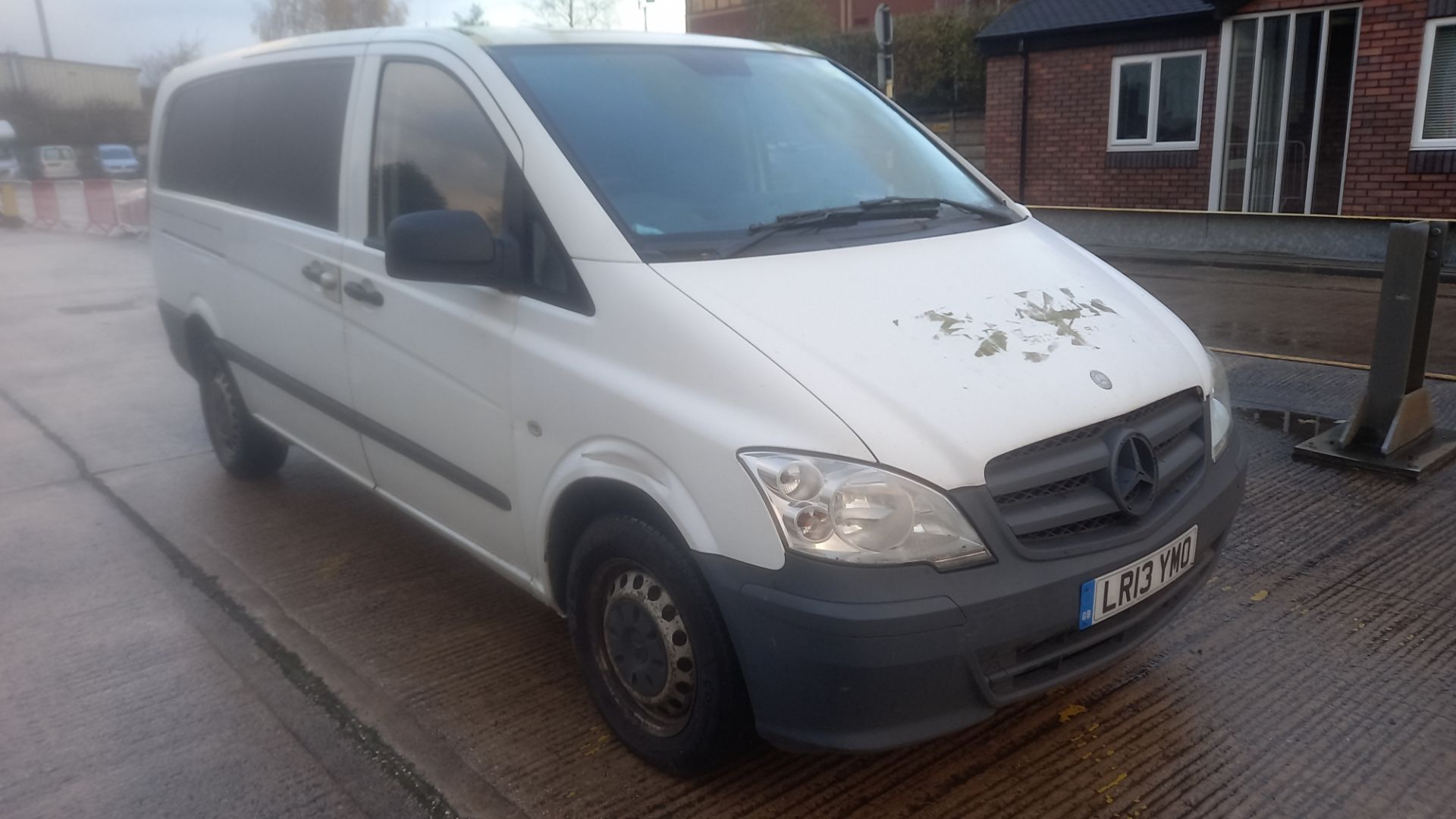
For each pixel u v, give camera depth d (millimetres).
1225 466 3174
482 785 3047
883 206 3529
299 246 4258
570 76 3510
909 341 2791
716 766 2941
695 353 2734
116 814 2971
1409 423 5250
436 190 3574
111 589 4395
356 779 3100
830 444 2508
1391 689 3354
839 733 2547
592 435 2947
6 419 7117
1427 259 5098
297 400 4535
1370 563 4188
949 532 2484
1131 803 2889
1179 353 3180
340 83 4129
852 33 22281
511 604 4176
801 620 2463
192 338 5477
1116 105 14797
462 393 3453
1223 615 3840
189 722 3412
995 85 16000
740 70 3951
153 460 6078
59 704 3533
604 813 2912
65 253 18281
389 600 4234
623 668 3070
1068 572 2592
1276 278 11156
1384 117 12156
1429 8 11570
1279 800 2877
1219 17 13312
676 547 2758
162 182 5605
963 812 2877
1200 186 14148
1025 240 3625
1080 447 2705
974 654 2506
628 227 3047
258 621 4078
